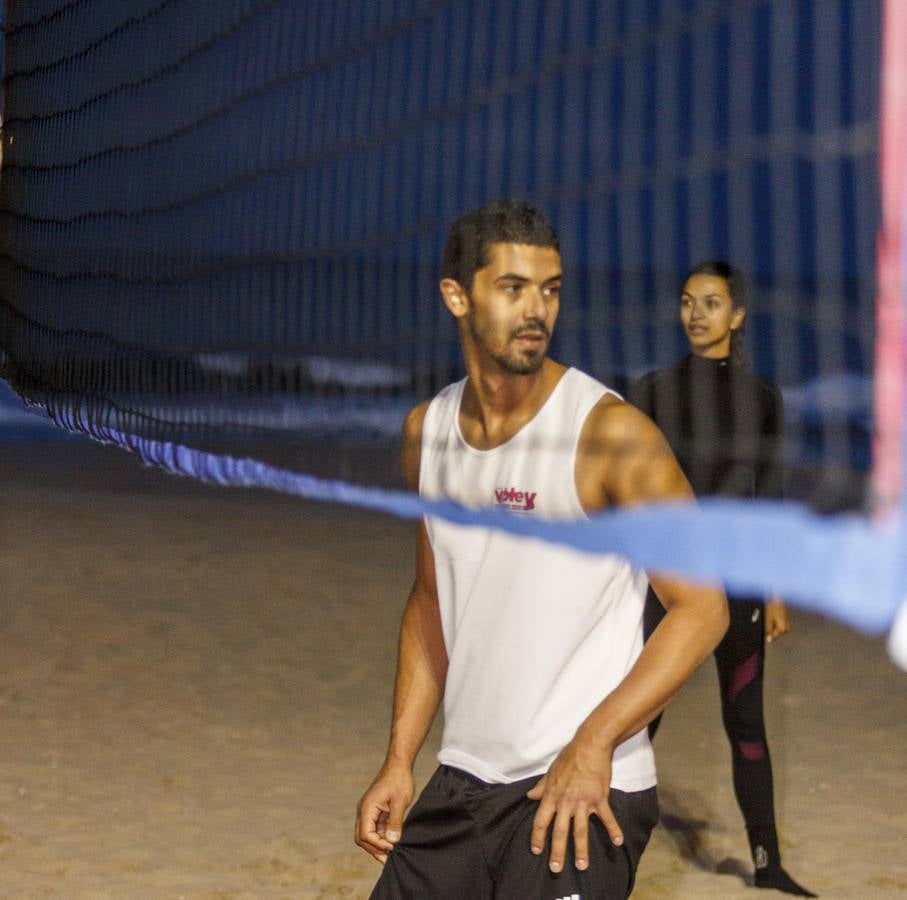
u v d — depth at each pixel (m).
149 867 6.71
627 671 3.84
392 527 16.14
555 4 5.41
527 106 5.71
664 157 4.83
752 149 4.26
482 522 3.88
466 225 3.81
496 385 3.84
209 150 8.12
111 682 9.95
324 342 7.09
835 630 11.62
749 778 6.48
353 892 6.45
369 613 12.13
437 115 6.54
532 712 3.83
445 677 4.30
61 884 6.48
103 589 12.73
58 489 18.62
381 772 4.22
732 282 5.92
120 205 8.69
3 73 9.55
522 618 3.83
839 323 4.61
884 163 3.13
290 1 7.53
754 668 6.37
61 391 7.80
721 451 5.66
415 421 4.20
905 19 3.07
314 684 10.00
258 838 7.12
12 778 7.94
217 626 11.57
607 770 3.65
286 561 14.14
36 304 8.75
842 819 7.53
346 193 7.19
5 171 9.52
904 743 8.82
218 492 18.61
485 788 3.90
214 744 8.64
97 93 8.93
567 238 5.53
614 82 5.15
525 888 3.78
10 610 11.86
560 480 3.78
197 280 8.12
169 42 8.41
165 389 7.27
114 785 7.88
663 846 7.08
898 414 3.28
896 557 3.36
